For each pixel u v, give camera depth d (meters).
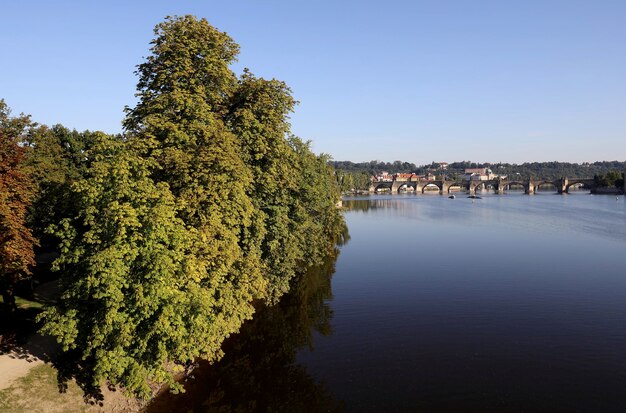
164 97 30.42
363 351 35.34
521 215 142.88
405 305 46.66
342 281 57.56
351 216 149.88
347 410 27.00
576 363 32.06
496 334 37.88
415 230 107.56
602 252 73.81
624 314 42.09
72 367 27.59
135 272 23.52
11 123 36.31
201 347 25.81
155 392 28.50
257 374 32.19
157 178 28.67
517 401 27.30
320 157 77.75
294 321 42.81
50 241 47.06
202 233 25.91
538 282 54.66
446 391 28.70
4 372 26.27
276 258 39.25
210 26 34.66
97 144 26.73
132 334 23.64
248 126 34.66
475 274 59.66
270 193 37.22
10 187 29.50
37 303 38.69
